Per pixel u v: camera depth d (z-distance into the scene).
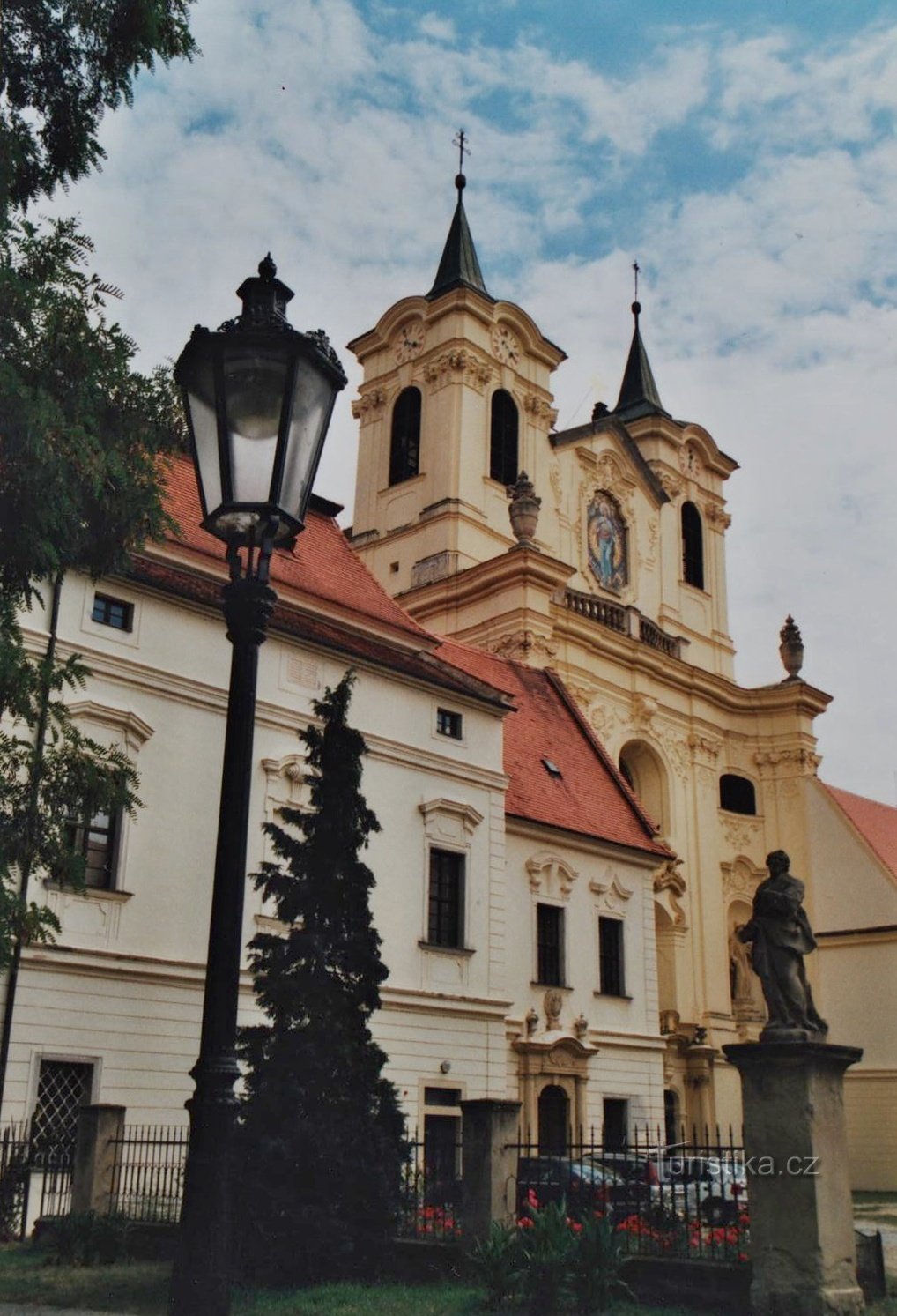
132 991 21.17
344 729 17.02
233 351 8.59
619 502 51.03
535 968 30.44
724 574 56.12
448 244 51.34
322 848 16.33
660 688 48.84
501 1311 12.74
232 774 8.13
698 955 46.81
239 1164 14.54
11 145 11.77
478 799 28.39
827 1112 12.53
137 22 12.46
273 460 8.53
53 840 12.61
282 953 15.84
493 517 45.97
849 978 49.44
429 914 26.72
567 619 44.34
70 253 12.14
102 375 12.24
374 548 47.12
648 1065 32.81
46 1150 18.44
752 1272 12.19
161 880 22.02
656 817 47.69
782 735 52.53
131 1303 13.02
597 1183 16.08
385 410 49.00
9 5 12.28
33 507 11.01
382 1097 15.70
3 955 11.62
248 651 8.38
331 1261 14.39
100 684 21.78
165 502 25.86
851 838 50.59
